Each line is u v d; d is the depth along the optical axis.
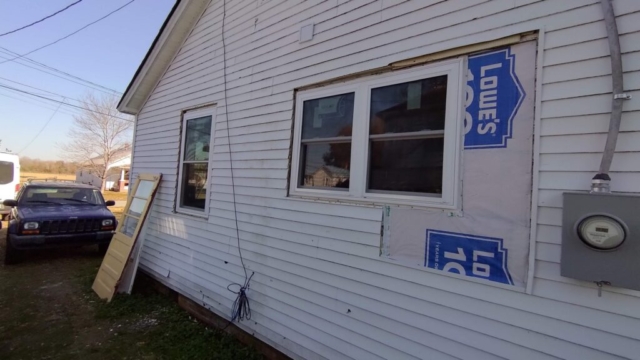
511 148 2.14
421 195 2.56
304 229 3.34
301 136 3.50
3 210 11.67
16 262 6.90
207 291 4.43
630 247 1.64
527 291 2.03
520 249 2.07
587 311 1.84
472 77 2.34
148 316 4.61
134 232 5.35
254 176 3.97
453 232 2.35
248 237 3.95
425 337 2.44
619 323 1.75
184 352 3.67
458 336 2.29
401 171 2.70
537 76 2.06
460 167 2.35
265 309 3.64
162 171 5.70
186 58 5.41
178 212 5.19
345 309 2.94
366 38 2.97
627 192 1.76
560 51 2.00
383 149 2.83
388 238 2.70
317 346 3.11
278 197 3.64
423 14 2.61
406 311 2.55
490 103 2.24
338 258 3.03
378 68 2.86
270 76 3.90
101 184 29.78
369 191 2.88
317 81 3.35
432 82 2.55
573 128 1.93
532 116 2.07
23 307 4.80
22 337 3.94
